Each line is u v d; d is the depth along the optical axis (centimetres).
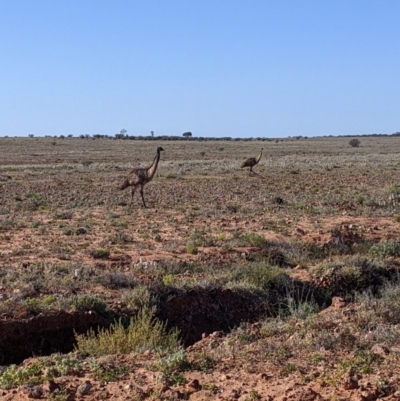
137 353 919
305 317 1130
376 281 1505
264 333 977
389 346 849
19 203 2989
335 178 4500
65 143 12412
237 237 1886
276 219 2331
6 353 1057
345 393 689
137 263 1529
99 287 1323
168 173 4869
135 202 3017
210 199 3109
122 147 11100
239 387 735
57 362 857
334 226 2112
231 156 8269
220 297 1316
